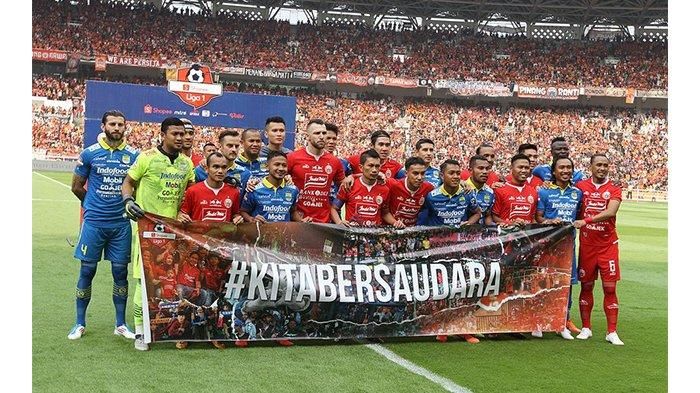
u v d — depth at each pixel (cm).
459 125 3822
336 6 4122
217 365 538
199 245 586
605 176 680
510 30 4347
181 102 1183
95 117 1134
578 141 3791
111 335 616
